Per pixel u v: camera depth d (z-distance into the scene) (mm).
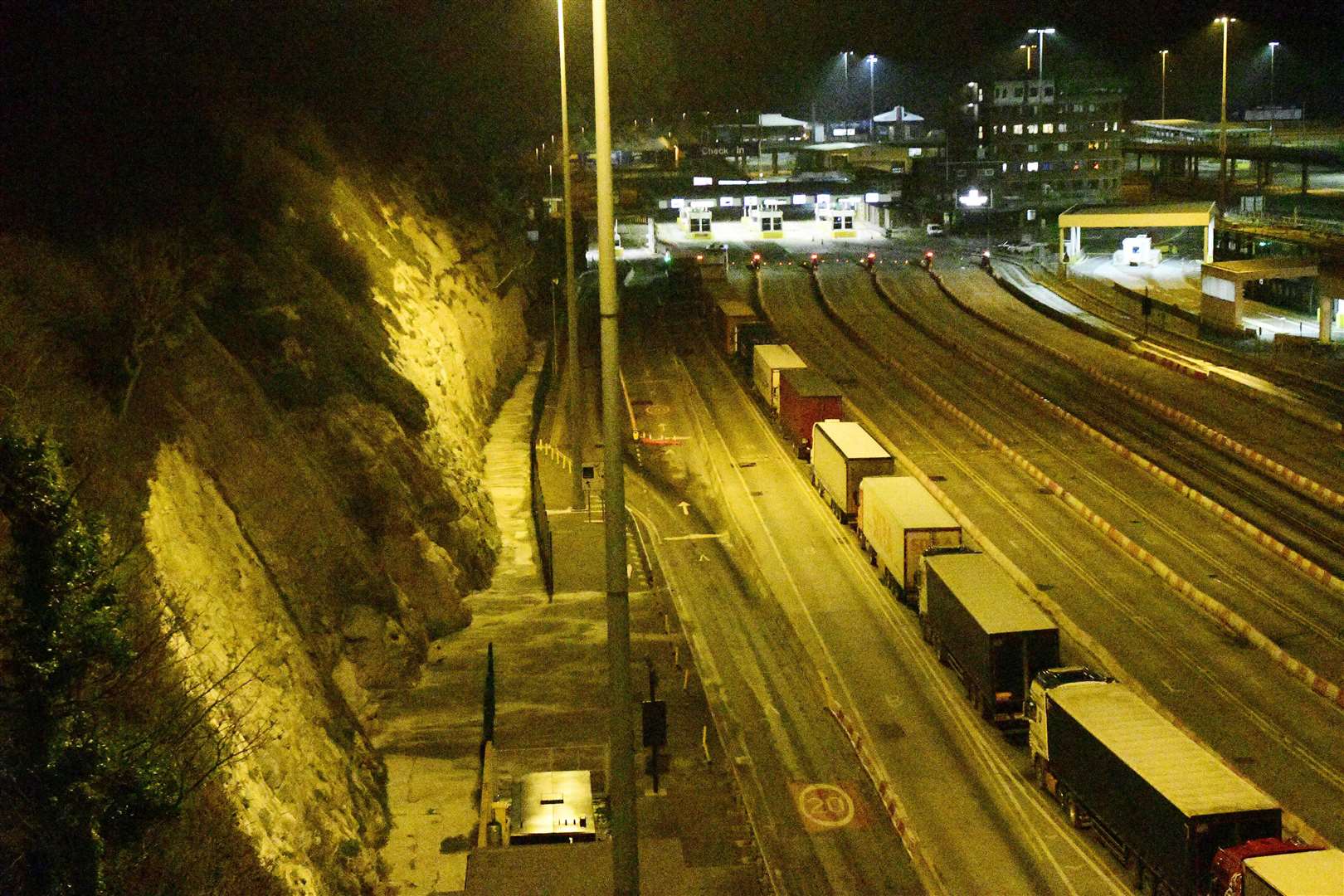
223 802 28312
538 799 35688
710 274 138375
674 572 62000
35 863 20953
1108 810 36281
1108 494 72500
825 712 46938
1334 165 165125
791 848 37750
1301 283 124562
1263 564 61000
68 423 34312
